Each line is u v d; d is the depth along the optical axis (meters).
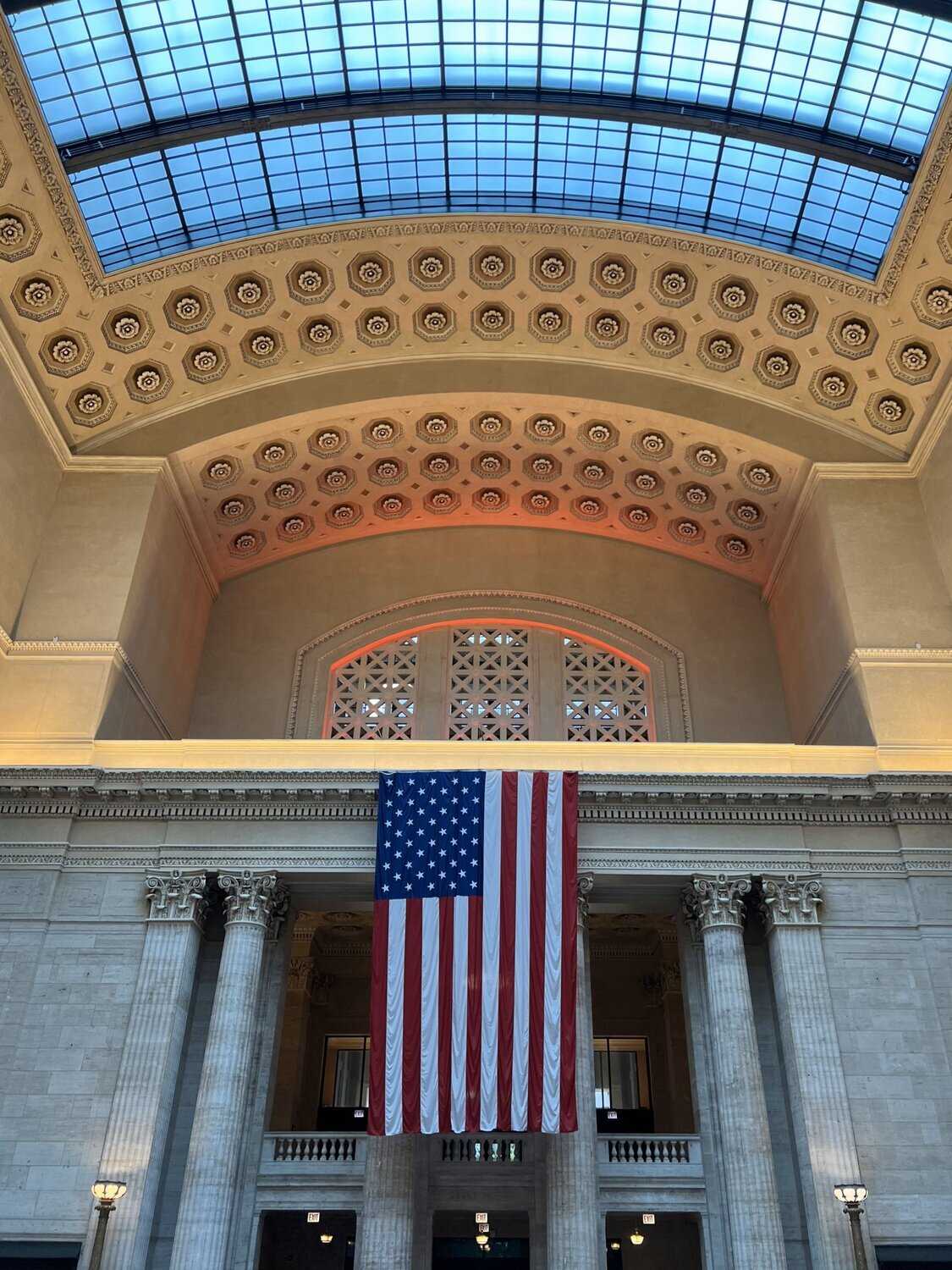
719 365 27.97
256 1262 20.56
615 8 23.16
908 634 24.91
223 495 29.16
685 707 28.88
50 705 24.03
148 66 23.34
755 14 22.88
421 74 24.34
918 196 23.64
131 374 27.23
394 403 28.31
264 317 27.41
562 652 29.78
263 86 24.27
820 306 26.48
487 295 27.58
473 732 28.47
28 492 25.47
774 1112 21.44
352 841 22.92
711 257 26.34
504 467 30.47
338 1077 29.05
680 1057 27.89
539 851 22.03
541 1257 20.89
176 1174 20.88
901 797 22.83
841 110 23.80
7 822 22.95
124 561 25.77
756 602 30.78
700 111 24.47
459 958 21.11
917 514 26.44
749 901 23.33
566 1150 20.34
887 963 21.80
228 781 23.12
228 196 26.00
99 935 22.09
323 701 29.00
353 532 31.62
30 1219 19.39
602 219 26.11
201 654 29.78
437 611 30.30
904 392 26.64
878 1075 20.77
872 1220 19.45
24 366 25.11
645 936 30.20
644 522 31.02
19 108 21.92
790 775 22.89
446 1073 20.22
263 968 22.94
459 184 26.41
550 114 24.38
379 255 26.84
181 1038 21.56
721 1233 20.56
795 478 27.89
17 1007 21.23
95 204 25.06
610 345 28.27
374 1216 20.02
